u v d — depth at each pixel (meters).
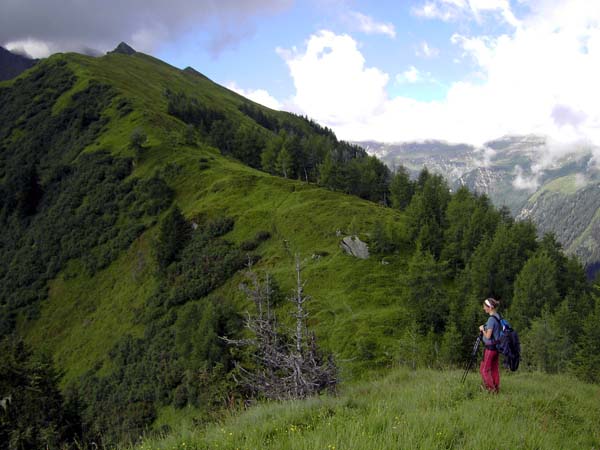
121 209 103.12
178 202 99.62
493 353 10.50
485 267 62.81
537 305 55.16
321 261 69.50
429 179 105.62
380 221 71.69
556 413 9.34
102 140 130.00
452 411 8.34
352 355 47.88
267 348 15.00
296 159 119.31
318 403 9.26
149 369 59.56
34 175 120.81
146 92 177.62
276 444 6.61
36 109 155.75
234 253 75.88
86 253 96.88
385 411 8.06
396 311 55.50
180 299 71.62
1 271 105.56
